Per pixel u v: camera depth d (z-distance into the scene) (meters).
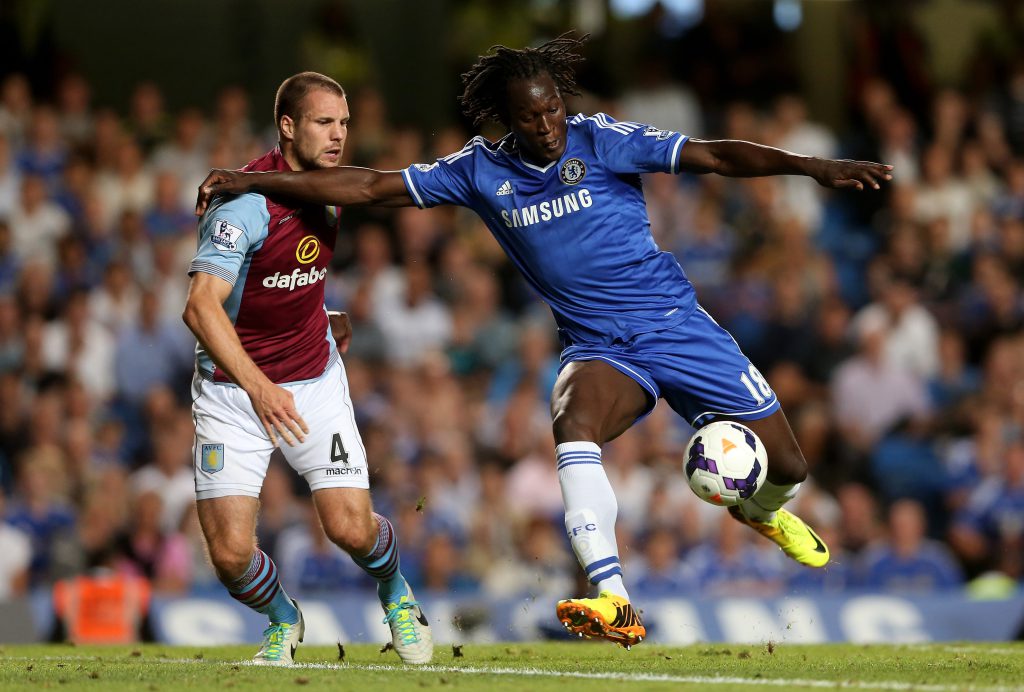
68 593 30.22
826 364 48.44
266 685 16.14
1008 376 46.72
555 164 19.17
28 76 55.03
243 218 18.39
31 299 45.91
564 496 18.16
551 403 19.22
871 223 56.66
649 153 19.02
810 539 22.56
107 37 59.12
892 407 46.72
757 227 53.88
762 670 18.39
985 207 56.94
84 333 44.78
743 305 49.94
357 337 46.22
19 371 43.94
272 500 38.22
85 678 17.30
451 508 39.59
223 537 18.84
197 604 30.52
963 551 42.34
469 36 60.66
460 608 31.88
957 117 59.97
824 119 63.72
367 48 61.41
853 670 18.23
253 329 19.14
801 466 20.59
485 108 19.58
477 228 52.16
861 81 62.22
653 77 58.94
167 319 45.53
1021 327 51.06
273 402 17.64
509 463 42.75
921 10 64.75
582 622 16.77
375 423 40.38
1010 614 32.19
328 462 19.31
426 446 41.97
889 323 49.38
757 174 18.78
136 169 50.97
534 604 35.00
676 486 41.34
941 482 44.78
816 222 56.03
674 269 19.92
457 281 49.34
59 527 38.59
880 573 39.91
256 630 30.45
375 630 30.25
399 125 61.84
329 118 19.06
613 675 17.42
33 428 41.00
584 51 61.47
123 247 47.72
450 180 19.64
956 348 49.22
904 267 52.31
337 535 19.22
